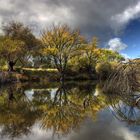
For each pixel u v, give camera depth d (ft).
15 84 168.14
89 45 250.57
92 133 40.19
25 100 87.15
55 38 233.55
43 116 57.62
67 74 238.68
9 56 206.80
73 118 54.03
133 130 41.50
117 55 272.72
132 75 76.43
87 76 240.32
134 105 68.23
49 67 244.01
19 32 226.38
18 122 51.31
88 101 80.84
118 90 82.02
